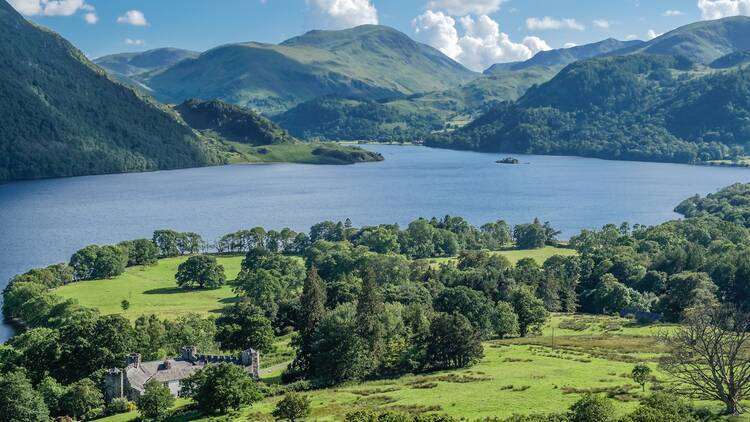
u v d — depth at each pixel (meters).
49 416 120.25
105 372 131.88
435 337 138.75
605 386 106.06
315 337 139.12
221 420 106.88
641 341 152.25
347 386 126.56
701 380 94.00
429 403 103.94
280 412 101.25
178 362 136.12
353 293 189.50
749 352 102.62
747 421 80.19
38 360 140.38
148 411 113.31
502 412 95.12
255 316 164.62
